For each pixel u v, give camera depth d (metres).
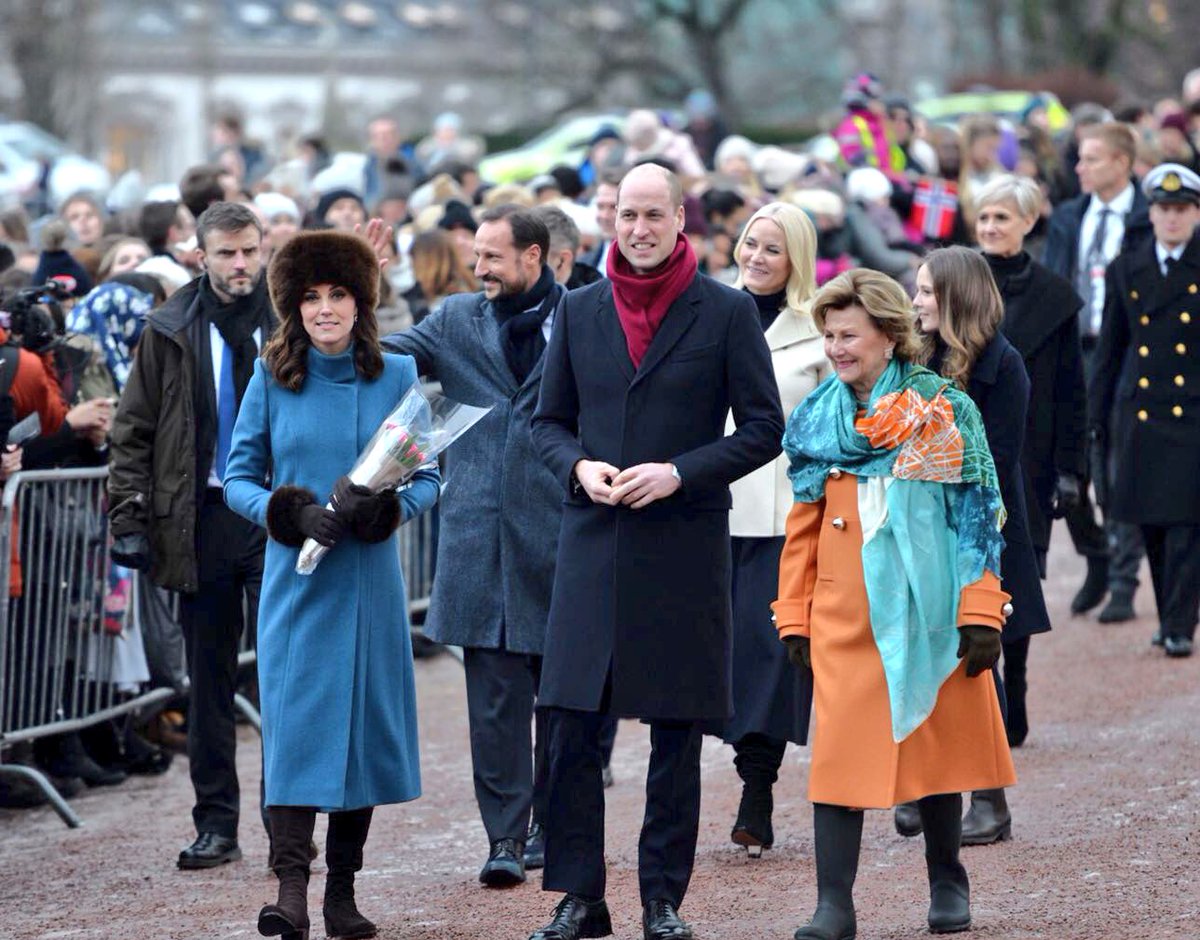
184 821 23.66
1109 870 18.72
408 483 18.03
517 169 63.00
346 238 18.20
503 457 20.80
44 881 21.00
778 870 19.69
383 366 18.39
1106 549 32.06
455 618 20.50
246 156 55.72
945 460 16.69
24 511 23.92
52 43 143.62
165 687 26.42
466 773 25.48
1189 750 23.27
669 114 61.22
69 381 24.97
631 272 17.34
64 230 28.92
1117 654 29.19
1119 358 29.19
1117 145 33.03
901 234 37.84
